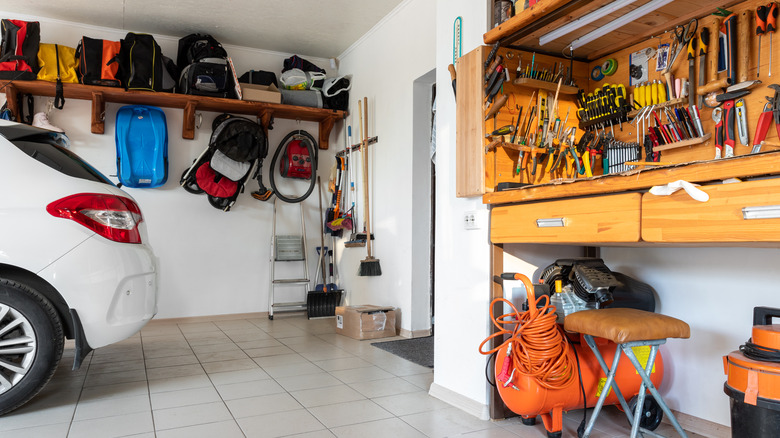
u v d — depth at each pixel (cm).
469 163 230
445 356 249
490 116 224
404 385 273
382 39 463
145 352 354
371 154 482
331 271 544
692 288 210
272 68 534
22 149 228
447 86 256
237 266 511
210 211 501
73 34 461
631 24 218
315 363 323
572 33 222
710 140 205
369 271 450
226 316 505
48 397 249
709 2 197
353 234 500
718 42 201
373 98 480
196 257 495
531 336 189
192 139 494
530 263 232
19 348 221
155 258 265
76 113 456
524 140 235
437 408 235
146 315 249
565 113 253
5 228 212
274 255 514
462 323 238
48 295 232
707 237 139
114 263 230
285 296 532
